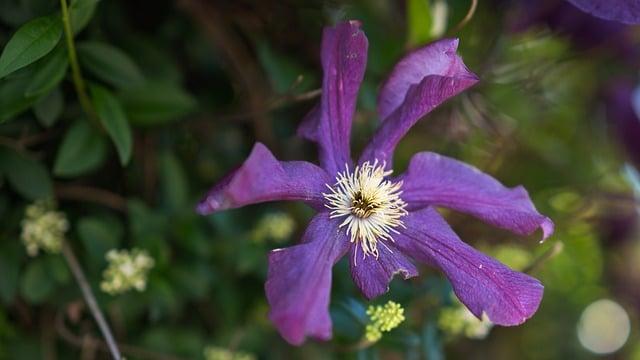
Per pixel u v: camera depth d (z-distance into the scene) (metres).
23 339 0.40
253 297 0.43
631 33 0.47
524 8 0.45
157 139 0.42
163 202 0.41
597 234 0.52
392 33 0.42
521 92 0.47
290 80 0.41
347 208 0.31
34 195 0.37
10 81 0.34
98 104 0.35
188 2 0.40
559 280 0.55
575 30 0.47
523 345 0.57
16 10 0.34
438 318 0.40
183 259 0.40
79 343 0.40
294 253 0.29
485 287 0.30
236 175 0.27
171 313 0.42
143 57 0.39
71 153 0.36
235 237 0.41
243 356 0.41
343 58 0.31
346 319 0.38
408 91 0.31
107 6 0.39
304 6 0.42
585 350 0.59
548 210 0.49
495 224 0.32
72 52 0.34
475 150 0.48
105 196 0.41
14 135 0.37
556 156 0.50
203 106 0.43
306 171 0.31
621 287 0.55
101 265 0.38
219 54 0.43
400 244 0.32
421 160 0.33
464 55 0.44
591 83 0.50
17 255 0.38
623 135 0.50
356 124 0.41
